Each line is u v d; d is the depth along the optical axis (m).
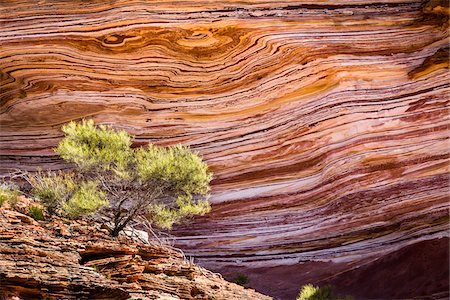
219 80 12.49
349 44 12.16
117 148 10.55
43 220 9.05
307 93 12.36
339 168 12.30
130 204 11.01
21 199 9.70
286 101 12.45
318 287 10.23
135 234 10.16
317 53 12.16
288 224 12.59
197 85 12.53
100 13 12.24
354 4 12.16
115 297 7.04
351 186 12.26
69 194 10.14
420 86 12.15
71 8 12.27
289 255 12.48
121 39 12.30
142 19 12.20
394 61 12.20
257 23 12.16
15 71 12.54
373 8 12.17
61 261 7.48
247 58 12.35
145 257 8.84
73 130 10.55
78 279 7.07
